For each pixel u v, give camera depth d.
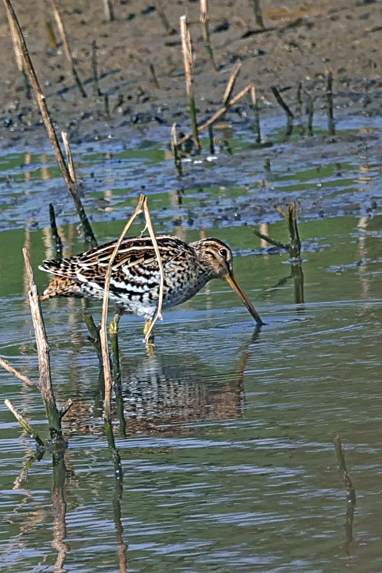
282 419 9.75
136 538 7.74
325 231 16.44
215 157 20.45
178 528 7.83
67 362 12.09
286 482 8.41
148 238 13.63
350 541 7.43
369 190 18.00
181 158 20.58
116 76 24.16
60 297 14.65
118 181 19.69
